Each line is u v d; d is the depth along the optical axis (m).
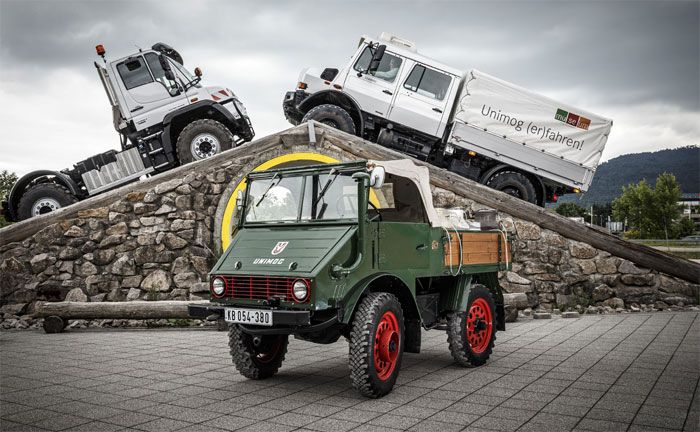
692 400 4.50
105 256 10.16
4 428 3.98
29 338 8.14
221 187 10.53
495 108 11.93
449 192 10.80
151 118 12.13
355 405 4.53
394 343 4.95
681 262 10.51
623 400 4.52
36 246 10.12
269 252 5.09
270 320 4.59
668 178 48.81
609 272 10.59
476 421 4.03
